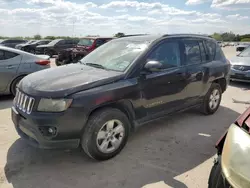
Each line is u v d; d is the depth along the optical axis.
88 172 2.90
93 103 2.88
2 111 5.06
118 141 3.27
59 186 2.62
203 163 3.17
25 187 2.59
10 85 5.89
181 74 4.02
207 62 4.73
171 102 3.97
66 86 2.86
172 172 2.94
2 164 3.02
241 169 1.75
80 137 2.92
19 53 6.04
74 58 11.38
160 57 3.76
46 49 19.53
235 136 1.93
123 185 2.66
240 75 8.12
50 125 2.73
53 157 3.23
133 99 3.32
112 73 3.30
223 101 6.36
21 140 3.69
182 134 4.08
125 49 3.82
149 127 4.36
